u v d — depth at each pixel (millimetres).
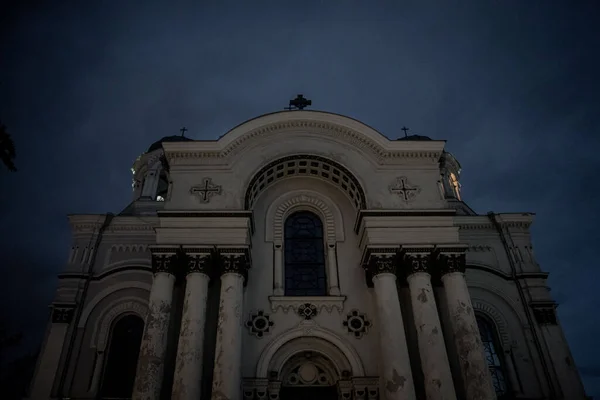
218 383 13656
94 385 16234
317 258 18078
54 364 16391
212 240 15930
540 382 16719
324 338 16016
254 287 16969
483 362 14328
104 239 19172
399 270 16625
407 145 18266
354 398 15125
